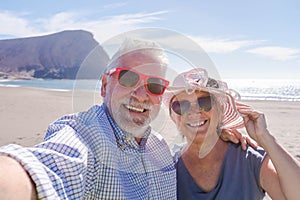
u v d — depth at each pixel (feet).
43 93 62.49
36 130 22.40
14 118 28.19
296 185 5.39
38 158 3.18
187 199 6.17
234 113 5.82
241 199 5.95
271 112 37.88
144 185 4.75
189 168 6.18
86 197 3.93
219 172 6.08
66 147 3.61
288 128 27.02
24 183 2.71
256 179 5.98
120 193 4.25
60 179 3.16
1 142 18.95
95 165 4.06
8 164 2.77
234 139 6.18
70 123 4.17
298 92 74.90
